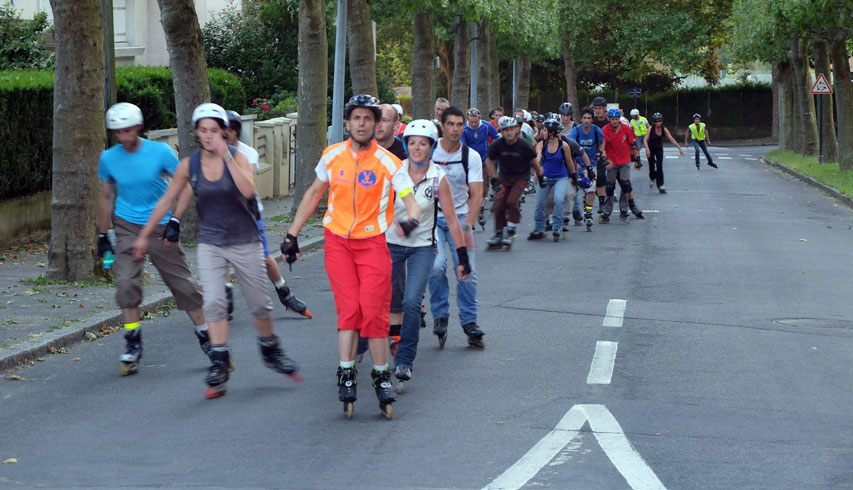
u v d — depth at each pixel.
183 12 21.06
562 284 16.61
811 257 20.02
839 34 42.44
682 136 92.06
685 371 10.72
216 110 9.45
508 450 8.00
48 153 21.91
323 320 13.66
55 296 14.60
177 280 10.86
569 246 21.53
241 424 8.77
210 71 36.62
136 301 10.66
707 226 25.52
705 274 17.69
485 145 21.17
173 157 10.70
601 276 17.45
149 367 10.97
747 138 92.81
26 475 7.41
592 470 7.51
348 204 8.85
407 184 8.91
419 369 10.83
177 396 9.74
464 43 46.47
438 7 33.47
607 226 25.47
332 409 9.26
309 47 26.30
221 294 9.62
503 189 20.70
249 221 9.64
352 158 8.90
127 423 8.81
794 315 13.98
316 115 26.48
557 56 72.81
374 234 8.84
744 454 7.90
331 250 8.91
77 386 10.14
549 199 23.20
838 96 43.41
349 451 7.99
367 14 30.22
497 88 64.56
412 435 8.43
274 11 45.53
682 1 85.88
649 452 7.95
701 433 8.47
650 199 33.66
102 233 10.72
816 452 7.96
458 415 9.05
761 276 17.52
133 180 10.53
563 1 81.38
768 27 51.19
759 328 13.03
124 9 41.81
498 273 17.80
